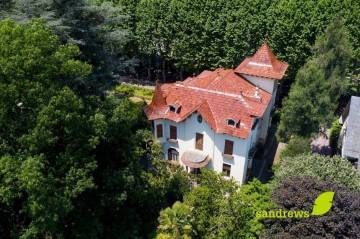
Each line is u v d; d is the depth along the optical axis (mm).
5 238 27844
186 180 38094
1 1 40719
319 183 28344
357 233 25719
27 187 23047
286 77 57656
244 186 31141
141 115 45906
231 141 38062
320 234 26266
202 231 29172
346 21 52000
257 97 40438
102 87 40750
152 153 38000
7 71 24125
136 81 69562
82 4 40531
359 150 38875
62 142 28297
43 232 27016
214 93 39719
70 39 36938
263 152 48406
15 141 26500
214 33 58344
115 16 45750
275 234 27531
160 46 63906
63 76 28875
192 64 62969
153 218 35469
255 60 44781
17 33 25531
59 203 24891
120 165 33312
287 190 28625
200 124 39125
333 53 41344
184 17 58938
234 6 57969
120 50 50312
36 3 37156
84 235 30172
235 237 27812
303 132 42656
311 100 40594
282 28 54406
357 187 30781
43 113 24719
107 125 29312
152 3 60969
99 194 30625
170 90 42188
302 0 55125
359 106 41875
